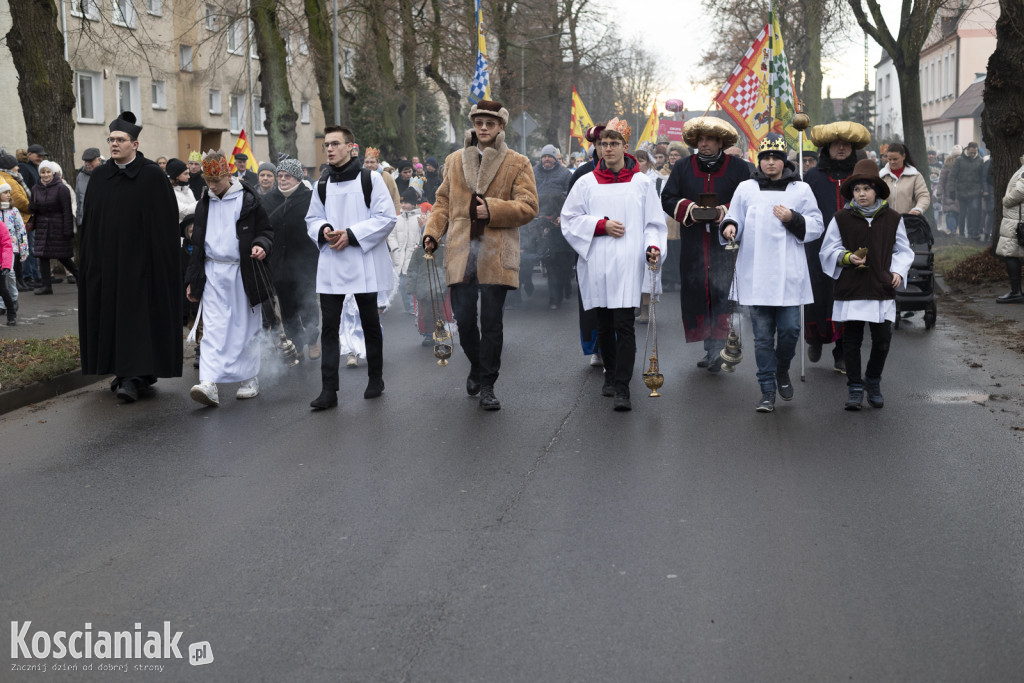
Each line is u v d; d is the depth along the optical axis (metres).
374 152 11.57
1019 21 15.05
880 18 22.70
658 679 3.71
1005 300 13.72
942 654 3.88
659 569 4.75
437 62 35.72
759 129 11.25
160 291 8.81
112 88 36.25
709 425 7.52
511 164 8.12
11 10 16.91
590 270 8.08
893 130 73.31
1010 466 6.34
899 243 7.91
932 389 8.67
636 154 12.87
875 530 5.23
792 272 7.96
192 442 7.28
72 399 8.98
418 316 11.34
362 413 8.09
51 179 15.37
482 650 3.96
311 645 4.04
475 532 5.28
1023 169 13.31
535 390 8.87
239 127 45.59
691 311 9.50
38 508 5.81
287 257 10.27
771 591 4.48
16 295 12.43
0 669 3.91
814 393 8.62
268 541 5.20
